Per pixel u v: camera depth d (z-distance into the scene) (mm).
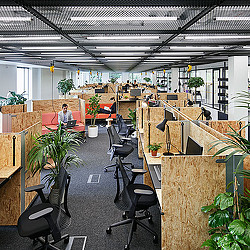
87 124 9969
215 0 2359
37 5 2422
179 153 3580
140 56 7043
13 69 9789
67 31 3605
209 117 4520
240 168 2062
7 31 3619
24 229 2182
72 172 4781
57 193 2617
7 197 2920
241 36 4141
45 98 13086
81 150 6281
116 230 2875
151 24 3275
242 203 1890
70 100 7938
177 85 13570
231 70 7152
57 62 8938
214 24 3322
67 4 2430
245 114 7129
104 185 4160
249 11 2736
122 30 3572
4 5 2438
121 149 4703
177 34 3764
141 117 5375
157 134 3695
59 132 3432
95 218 3113
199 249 2150
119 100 10250
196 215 2125
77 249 2527
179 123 3652
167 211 2123
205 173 2090
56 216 2375
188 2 2389
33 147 3266
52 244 2535
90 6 2490
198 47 5484
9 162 2939
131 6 2486
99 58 7660
